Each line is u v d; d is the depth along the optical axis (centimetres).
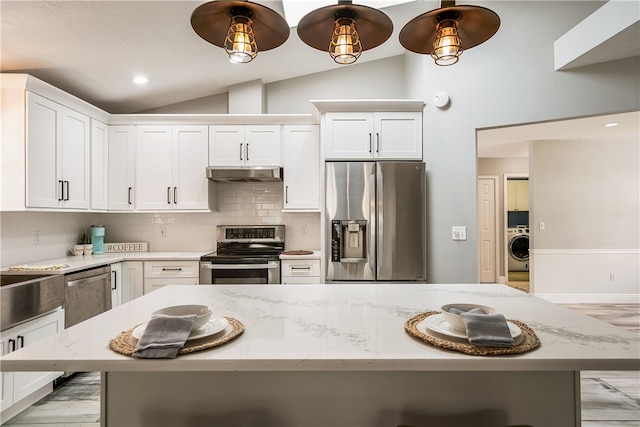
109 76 315
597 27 247
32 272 253
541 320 124
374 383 113
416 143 319
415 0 279
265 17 126
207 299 155
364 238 311
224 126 366
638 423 223
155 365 90
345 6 123
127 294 338
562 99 290
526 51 297
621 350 95
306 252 362
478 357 91
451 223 311
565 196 527
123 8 223
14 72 282
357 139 323
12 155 255
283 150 366
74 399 243
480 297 159
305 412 114
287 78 392
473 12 126
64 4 211
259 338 106
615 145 523
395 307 142
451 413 113
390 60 392
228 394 114
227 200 399
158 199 364
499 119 302
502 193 691
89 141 328
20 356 92
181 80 345
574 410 113
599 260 523
